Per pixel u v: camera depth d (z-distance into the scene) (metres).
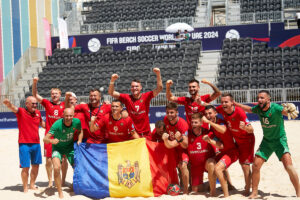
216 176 6.40
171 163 6.50
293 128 14.32
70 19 28.75
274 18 25.78
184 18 26.33
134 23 27.33
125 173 6.39
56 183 6.22
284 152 5.98
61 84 21.28
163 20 26.73
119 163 6.46
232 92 18.03
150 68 21.23
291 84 18.47
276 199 5.80
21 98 20.92
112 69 21.83
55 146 6.59
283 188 6.73
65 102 7.29
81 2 34.34
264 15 25.94
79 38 25.50
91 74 21.89
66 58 23.84
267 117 5.95
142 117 7.00
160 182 6.37
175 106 6.22
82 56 23.95
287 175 7.74
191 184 6.68
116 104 6.30
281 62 20.39
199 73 21.23
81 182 6.39
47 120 7.34
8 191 6.87
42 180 7.95
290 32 22.17
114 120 6.48
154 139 6.88
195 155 6.43
